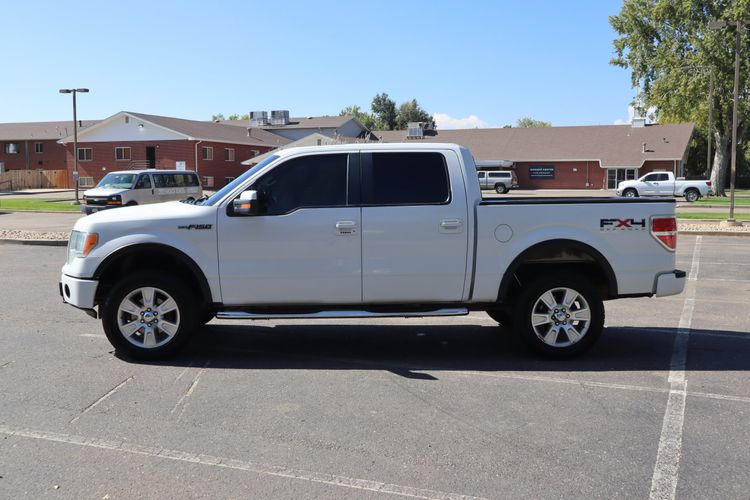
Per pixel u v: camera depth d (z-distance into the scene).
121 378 5.70
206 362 6.24
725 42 40.78
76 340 7.02
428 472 3.92
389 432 4.52
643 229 6.27
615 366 6.16
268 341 7.13
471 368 6.09
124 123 51.34
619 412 4.92
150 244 6.08
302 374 5.87
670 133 57.34
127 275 6.16
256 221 6.09
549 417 4.81
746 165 66.81
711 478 3.85
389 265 6.14
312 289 6.17
